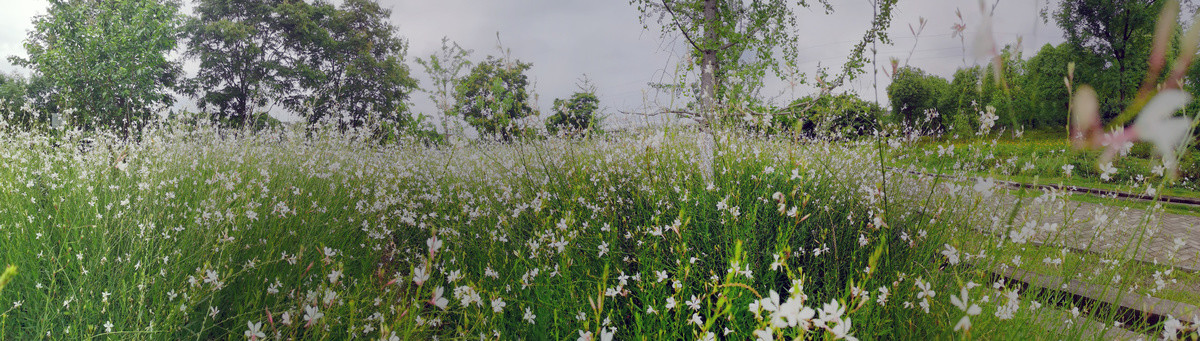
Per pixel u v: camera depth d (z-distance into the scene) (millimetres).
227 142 6094
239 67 20969
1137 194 2760
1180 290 3031
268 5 22219
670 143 4730
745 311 2521
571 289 2777
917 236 2666
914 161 4047
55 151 5328
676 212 3484
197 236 3215
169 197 3580
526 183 4539
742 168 3742
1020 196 1292
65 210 3324
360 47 24469
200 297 2553
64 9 12250
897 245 3107
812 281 2811
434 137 8219
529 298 2920
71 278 2750
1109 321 2500
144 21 12953
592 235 3529
